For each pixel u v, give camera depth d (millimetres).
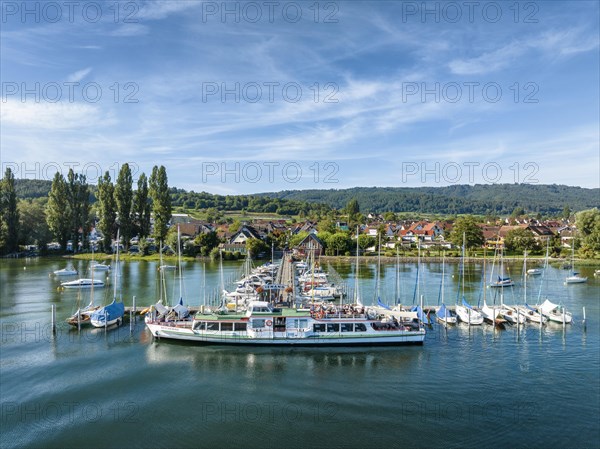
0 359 54250
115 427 38812
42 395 44875
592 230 159500
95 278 118062
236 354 56250
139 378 49062
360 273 135875
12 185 166125
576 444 36000
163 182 175250
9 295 93438
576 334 65500
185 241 177500
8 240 164125
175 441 36719
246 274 117625
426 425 38969
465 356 55969
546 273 134375
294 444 36125
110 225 176625
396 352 57281
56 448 35844
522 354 56594
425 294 98688
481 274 131875
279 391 45938
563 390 45906
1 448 35844
